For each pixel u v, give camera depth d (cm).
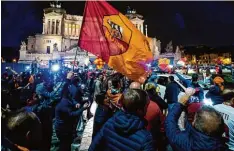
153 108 390
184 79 637
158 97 545
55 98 527
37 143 191
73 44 11538
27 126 182
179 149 213
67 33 12500
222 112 281
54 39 11044
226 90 321
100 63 1558
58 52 8712
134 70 507
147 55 520
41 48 10950
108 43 498
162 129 413
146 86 546
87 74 1878
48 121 500
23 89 808
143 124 229
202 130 198
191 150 201
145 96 238
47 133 493
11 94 812
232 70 1512
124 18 520
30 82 883
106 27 502
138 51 514
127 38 511
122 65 501
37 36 10956
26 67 2612
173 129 228
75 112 470
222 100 320
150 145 218
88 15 492
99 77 1177
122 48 505
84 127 827
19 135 180
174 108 250
